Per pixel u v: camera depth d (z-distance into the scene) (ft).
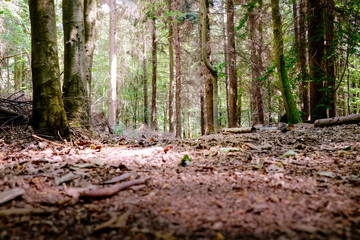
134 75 67.00
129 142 18.92
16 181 7.07
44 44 15.35
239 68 51.88
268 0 49.52
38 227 4.66
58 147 14.49
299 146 13.92
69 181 7.68
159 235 4.35
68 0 19.30
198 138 21.47
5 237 4.18
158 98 85.15
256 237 4.37
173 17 40.34
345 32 30.96
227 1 41.32
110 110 38.63
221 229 4.67
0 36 35.76
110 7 39.34
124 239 4.29
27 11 38.60
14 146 13.62
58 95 16.14
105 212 5.41
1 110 16.47
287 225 4.78
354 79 57.00
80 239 4.29
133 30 55.57
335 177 7.84
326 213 5.25
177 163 10.87
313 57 32.99
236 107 43.16
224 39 45.52
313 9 32.17
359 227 4.61
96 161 10.37
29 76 46.06
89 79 23.17
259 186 7.18
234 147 14.80
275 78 51.06
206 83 34.32
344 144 13.78
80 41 19.61
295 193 6.54
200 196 6.42
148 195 6.52
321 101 31.91
